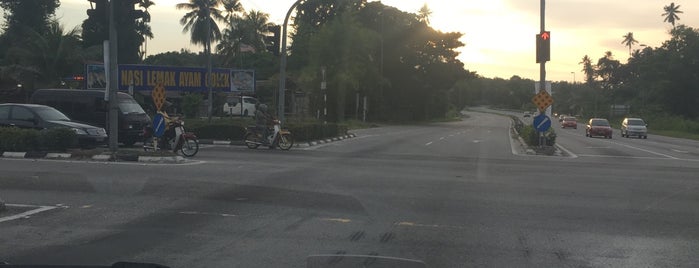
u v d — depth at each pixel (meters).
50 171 14.00
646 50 106.88
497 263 6.65
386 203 10.43
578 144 33.19
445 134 42.03
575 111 138.62
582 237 8.01
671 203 10.90
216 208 9.73
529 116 94.50
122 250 7.01
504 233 8.20
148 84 39.31
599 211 9.98
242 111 46.81
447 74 77.31
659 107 87.38
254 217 9.05
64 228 8.16
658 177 15.28
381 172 15.27
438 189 12.28
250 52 78.62
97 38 57.56
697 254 7.16
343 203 10.36
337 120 55.22
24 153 17.28
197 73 40.94
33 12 60.12
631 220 9.23
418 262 6.55
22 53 39.59
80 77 40.44
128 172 14.06
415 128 55.25
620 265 6.64
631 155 24.84
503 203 10.66
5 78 38.25
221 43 73.12
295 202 10.39
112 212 9.31
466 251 7.17
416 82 75.44
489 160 20.08
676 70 86.38
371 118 70.25
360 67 57.59
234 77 42.03
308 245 7.35
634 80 114.25
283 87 26.44
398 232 8.12
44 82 38.84
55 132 17.84
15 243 7.29
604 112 109.12
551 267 6.52
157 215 9.12
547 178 14.61
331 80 54.31
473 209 10.01
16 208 9.48
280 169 15.31
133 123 22.81
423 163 18.34
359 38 56.22
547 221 9.07
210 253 6.93
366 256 6.81
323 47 55.16
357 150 23.89
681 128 68.06
